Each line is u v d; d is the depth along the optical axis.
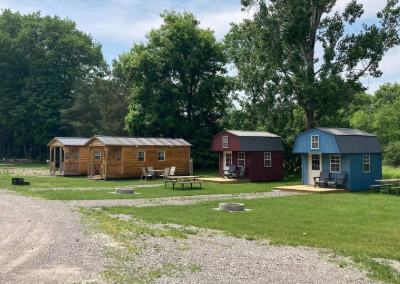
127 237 9.72
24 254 8.09
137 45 43.72
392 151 39.59
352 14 29.66
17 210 13.97
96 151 34.97
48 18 60.03
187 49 42.03
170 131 43.75
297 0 28.70
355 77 29.22
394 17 28.27
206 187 24.23
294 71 28.56
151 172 30.33
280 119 34.84
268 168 29.64
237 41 39.34
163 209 14.73
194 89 44.53
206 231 10.66
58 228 10.78
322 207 15.49
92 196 18.80
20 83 58.56
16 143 63.09
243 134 29.31
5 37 57.22
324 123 33.03
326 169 23.86
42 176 32.94
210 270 7.11
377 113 47.44
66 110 53.72
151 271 7.03
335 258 7.98
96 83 54.25
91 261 7.62
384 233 10.48
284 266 7.39
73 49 59.91
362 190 22.95
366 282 6.53
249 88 38.78
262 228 11.05
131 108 43.88
